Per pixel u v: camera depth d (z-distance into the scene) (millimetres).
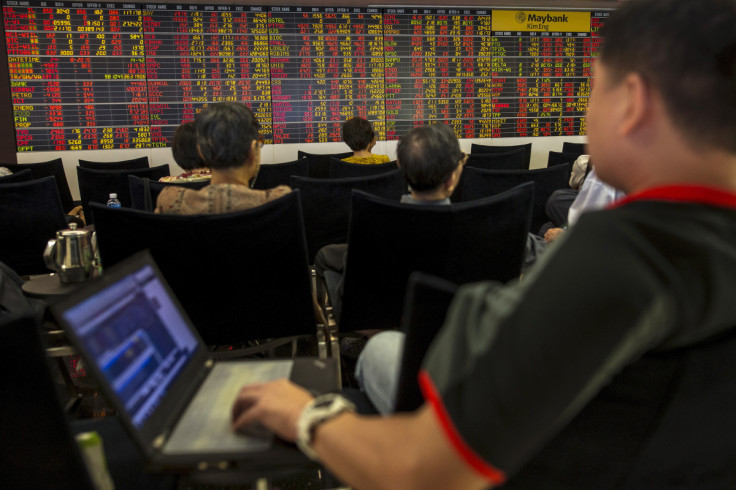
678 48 469
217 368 879
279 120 5359
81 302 660
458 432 418
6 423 670
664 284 422
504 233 1541
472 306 493
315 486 1566
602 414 555
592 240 437
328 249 2043
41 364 669
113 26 4910
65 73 4887
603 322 405
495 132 5785
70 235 1829
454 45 5555
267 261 1487
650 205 478
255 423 656
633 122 499
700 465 560
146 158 4504
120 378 666
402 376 733
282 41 5246
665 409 524
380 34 5410
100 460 771
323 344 1655
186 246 1424
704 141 477
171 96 5113
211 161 1666
